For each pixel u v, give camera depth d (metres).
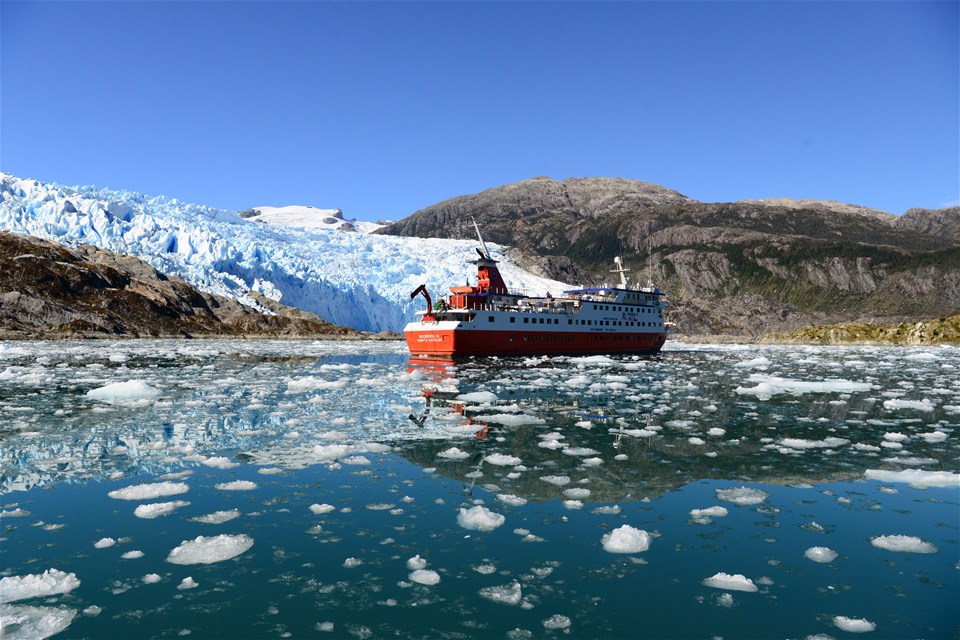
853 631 5.16
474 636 5.07
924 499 9.01
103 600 5.68
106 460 11.02
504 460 11.04
